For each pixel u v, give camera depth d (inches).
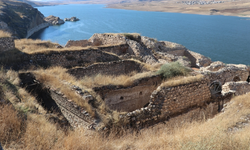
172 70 644.1
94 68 722.8
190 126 397.1
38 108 390.6
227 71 759.7
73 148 248.1
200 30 4505.4
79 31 3750.0
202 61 1119.0
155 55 969.5
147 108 414.3
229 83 625.3
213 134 281.7
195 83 486.6
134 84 532.1
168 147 270.2
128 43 993.5
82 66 744.3
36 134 255.3
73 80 499.2
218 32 4261.8
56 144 249.4
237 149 248.5
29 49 762.2
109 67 762.2
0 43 647.8
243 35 3914.9
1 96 321.1
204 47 2699.3
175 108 454.0
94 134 303.3
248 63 1959.9
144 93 566.9
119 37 1028.5
